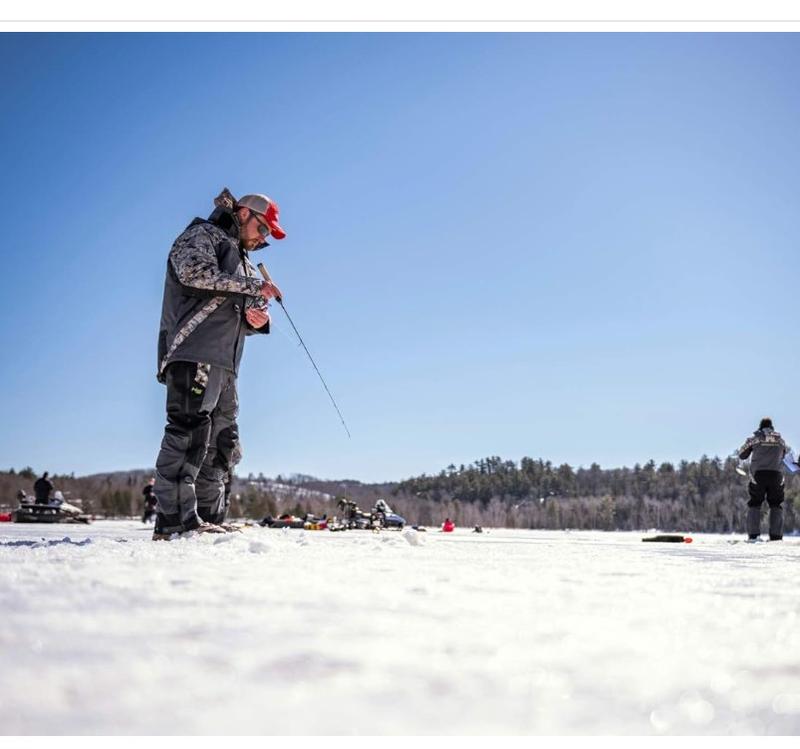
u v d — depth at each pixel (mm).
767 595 1633
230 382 5242
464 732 552
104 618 1049
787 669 821
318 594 1381
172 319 4887
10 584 1421
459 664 796
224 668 734
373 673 726
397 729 555
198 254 4859
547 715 597
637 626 1135
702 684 729
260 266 5566
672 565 2664
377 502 20078
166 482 4742
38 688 648
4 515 21359
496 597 1443
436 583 1659
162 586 1424
